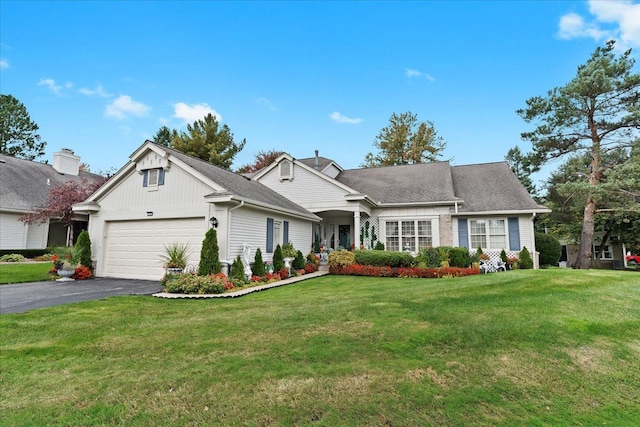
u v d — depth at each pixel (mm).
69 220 20156
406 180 19938
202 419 3008
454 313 6031
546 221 28141
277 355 4320
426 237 17219
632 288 8156
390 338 4816
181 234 12156
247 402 3252
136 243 12984
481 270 14211
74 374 3947
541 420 3008
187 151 31703
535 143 20406
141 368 4070
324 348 4504
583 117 18984
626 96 17641
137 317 6605
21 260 18578
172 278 10359
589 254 19094
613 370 3967
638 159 16875
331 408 3135
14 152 40312
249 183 15898
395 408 3135
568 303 6637
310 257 16766
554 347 4488
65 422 2996
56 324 6062
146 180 12953
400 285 10594
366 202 17297
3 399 3398
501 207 16469
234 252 11516
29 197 21391
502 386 3549
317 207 17719
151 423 2967
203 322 6031
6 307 7598
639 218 22422
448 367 3936
